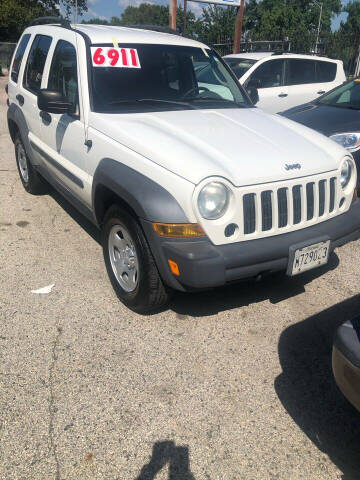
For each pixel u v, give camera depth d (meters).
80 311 3.38
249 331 3.22
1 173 6.53
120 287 3.43
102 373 2.77
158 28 5.07
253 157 2.96
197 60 4.33
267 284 3.82
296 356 2.98
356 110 5.54
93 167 3.47
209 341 3.10
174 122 3.39
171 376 2.77
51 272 3.91
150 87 3.91
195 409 2.53
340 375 2.03
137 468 2.17
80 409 2.49
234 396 2.63
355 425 2.46
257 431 2.40
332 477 2.16
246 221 2.83
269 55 8.89
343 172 3.31
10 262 4.04
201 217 2.69
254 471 2.18
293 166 2.98
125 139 3.17
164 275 2.88
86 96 3.66
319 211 3.17
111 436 2.33
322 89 9.53
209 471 2.17
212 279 2.74
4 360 2.84
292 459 2.24
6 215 5.06
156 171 2.86
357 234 3.42
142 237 2.97
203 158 2.83
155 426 2.40
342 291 3.74
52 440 2.29
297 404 2.59
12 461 2.17
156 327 3.23
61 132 4.03
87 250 4.32
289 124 3.73
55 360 2.86
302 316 3.40
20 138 5.46
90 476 2.12
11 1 44.28
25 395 2.57
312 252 3.06
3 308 3.37
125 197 2.96
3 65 30.05
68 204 5.47
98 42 3.90
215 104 4.05
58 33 4.49
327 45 20.06
